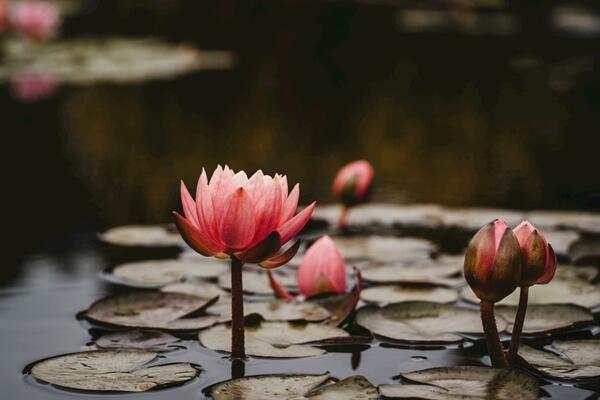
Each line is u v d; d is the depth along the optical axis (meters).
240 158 6.17
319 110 8.45
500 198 4.89
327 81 10.54
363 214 4.39
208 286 3.15
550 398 2.11
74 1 22.36
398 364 2.39
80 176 5.54
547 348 2.49
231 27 15.08
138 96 9.38
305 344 2.52
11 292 3.13
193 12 15.71
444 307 2.83
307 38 14.37
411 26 17.52
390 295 3.06
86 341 2.58
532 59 12.50
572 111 8.31
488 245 2.16
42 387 2.19
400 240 3.87
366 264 3.51
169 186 5.24
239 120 7.87
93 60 12.32
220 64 12.23
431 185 5.31
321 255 3.01
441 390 2.08
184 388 2.19
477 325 2.70
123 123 7.67
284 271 3.36
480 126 7.59
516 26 17.39
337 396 2.05
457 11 18.55
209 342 2.50
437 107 8.65
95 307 2.82
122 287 3.19
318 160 6.12
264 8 14.72
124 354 2.39
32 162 6.02
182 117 8.04
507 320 2.75
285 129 7.41
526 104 8.77
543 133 7.23
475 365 2.38
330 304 2.93
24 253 3.73
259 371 2.32
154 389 2.17
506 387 2.09
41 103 8.79
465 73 11.19
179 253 3.71
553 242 3.72
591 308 2.91
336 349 2.52
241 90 9.82
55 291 3.15
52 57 12.48
